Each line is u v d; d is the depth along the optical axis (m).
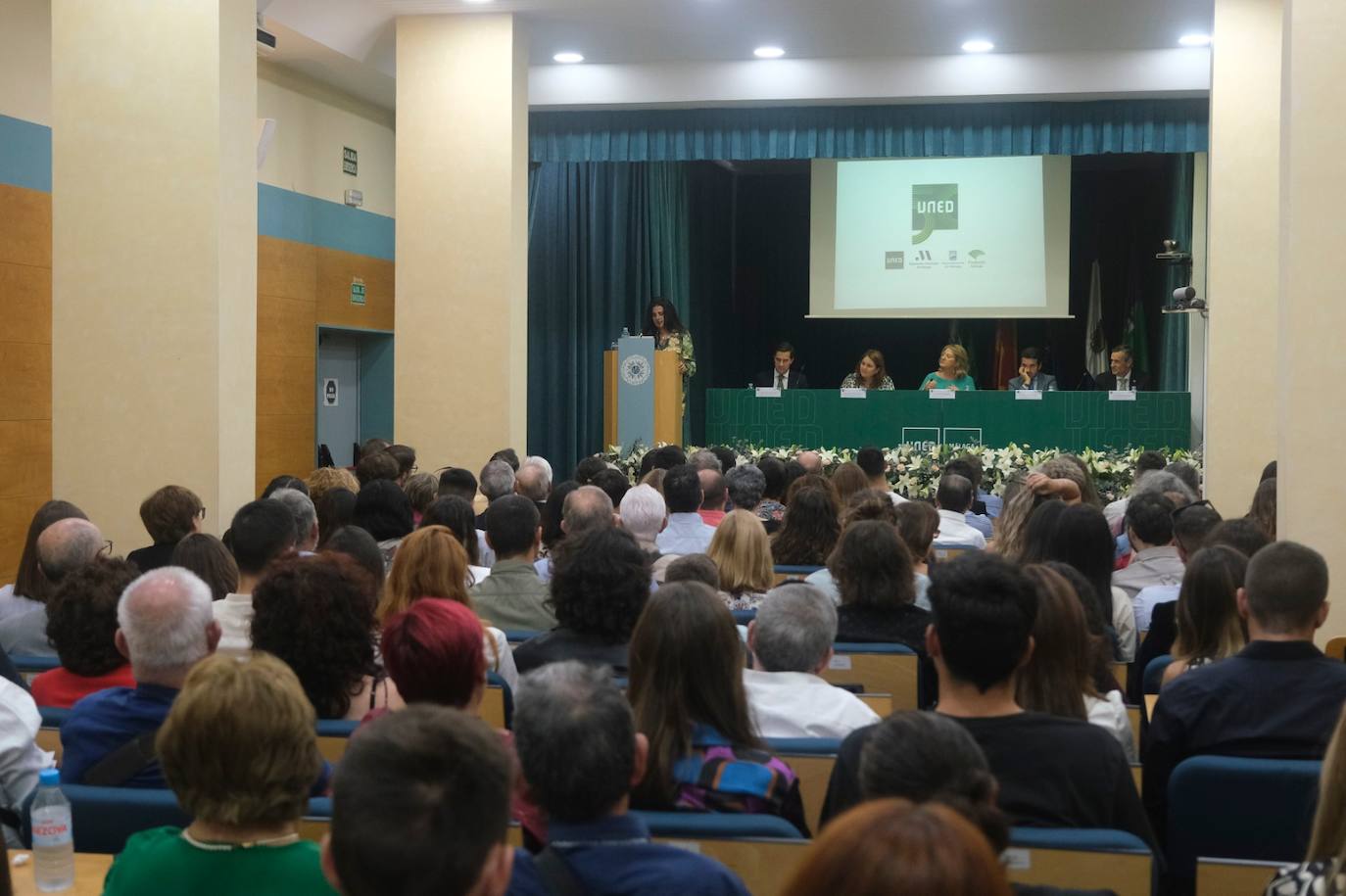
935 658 2.53
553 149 11.95
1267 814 2.57
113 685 3.22
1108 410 11.66
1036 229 13.16
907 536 4.83
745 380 17.67
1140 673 4.24
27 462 8.33
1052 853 2.06
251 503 4.25
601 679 1.91
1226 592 3.47
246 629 3.72
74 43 7.18
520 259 10.02
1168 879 2.67
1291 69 5.65
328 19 9.78
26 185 8.25
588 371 13.78
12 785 2.69
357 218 12.12
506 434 9.77
